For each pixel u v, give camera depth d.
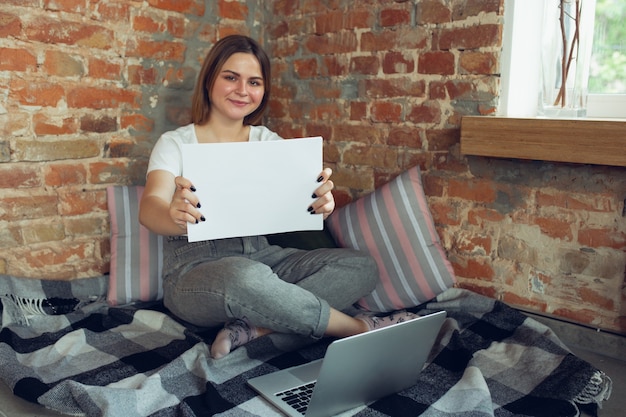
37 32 2.01
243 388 1.50
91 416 1.31
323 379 1.27
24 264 2.08
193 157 1.50
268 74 2.00
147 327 1.89
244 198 1.57
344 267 1.86
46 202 2.11
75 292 2.12
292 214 1.64
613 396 1.57
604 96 2.02
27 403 1.45
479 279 2.13
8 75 1.97
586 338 1.89
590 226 1.85
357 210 2.18
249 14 2.65
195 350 1.62
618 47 2.00
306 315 1.61
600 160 1.67
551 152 1.77
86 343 1.77
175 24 2.38
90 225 2.23
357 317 1.82
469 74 2.04
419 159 2.22
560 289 1.94
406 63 2.21
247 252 1.91
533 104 2.10
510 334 1.84
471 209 2.11
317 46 2.50
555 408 1.41
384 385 1.43
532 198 1.96
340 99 2.45
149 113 2.35
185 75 2.45
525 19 1.98
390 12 2.22
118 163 2.28
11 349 1.69
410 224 2.08
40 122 2.06
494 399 1.49
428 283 2.04
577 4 1.94
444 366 1.63
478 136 1.94
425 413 1.38
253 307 1.60
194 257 1.83
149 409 1.36
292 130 2.67
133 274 2.11
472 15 2.01
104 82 2.20
